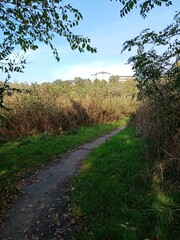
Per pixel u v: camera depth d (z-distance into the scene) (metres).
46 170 9.45
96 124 22.91
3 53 7.75
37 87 20.34
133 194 6.05
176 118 6.39
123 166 8.04
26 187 7.85
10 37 7.07
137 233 4.68
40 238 5.09
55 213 6.03
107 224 5.10
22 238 5.14
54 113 18.05
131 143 11.17
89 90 30.77
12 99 16.55
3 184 7.79
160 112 6.52
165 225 4.78
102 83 38.44
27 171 9.25
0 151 12.05
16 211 6.27
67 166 9.82
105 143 12.38
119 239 4.65
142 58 5.81
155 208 5.29
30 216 5.99
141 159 8.15
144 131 10.30
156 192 5.93
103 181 7.14
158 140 7.52
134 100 27.72
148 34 5.42
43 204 6.56
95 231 4.92
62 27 6.59
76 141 14.39
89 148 12.95
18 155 11.22
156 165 6.78
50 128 17.12
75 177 8.23
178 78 5.57
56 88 23.44
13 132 15.14
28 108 16.69
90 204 5.99
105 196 6.24
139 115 12.94
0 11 6.16
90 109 23.23
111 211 5.55
